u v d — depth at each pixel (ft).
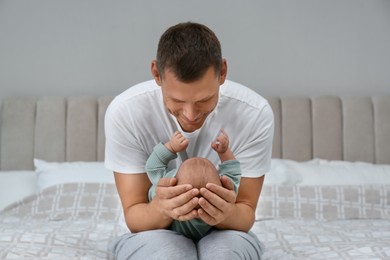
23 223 7.08
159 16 9.89
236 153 5.19
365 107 9.67
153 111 4.98
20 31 9.73
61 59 9.80
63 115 9.31
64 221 7.31
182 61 4.05
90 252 5.55
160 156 4.83
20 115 9.29
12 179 8.57
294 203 7.86
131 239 4.80
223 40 9.99
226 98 4.97
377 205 7.95
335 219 7.75
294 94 10.10
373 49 10.18
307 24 10.09
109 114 5.07
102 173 8.41
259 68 10.05
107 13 9.84
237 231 4.80
